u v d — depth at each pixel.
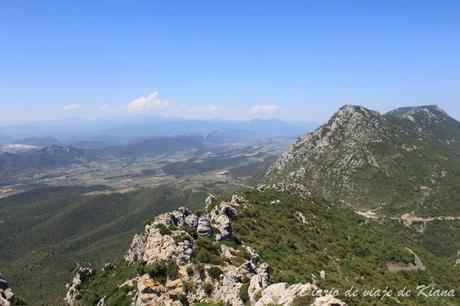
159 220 109.25
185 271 85.81
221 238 105.00
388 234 191.00
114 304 89.31
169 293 82.12
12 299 76.94
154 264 86.62
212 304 79.31
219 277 84.06
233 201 159.38
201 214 122.75
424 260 160.50
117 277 116.88
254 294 72.81
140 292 83.06
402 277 138.25
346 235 163.00
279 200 175.12
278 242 127.50
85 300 115.00
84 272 130.12
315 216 173.38
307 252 128.12
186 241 92.06
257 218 144.50
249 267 86.00
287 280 88.31
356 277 121.00
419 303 116.69
